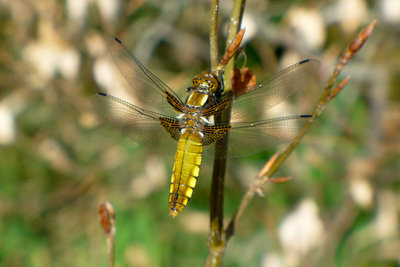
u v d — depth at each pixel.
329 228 0.71
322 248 0.69
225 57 0.55
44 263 0.74
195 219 0.75
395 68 0.74
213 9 0.55
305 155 0.72
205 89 0.58
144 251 0.71
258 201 0.75
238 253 0.75
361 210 0.74
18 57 0.73
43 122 0.78
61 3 0.70
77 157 0.78
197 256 0.74
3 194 0.77
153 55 0.78
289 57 0.70
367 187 0.70
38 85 0.71
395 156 0.71
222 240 0.57
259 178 0.57
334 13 0.70
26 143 0.76
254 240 0.75
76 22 0.69
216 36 0.56
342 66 0.55
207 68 0.78
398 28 0.70
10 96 0.72
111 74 0.68
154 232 0.73
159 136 0.59
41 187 0.78
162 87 0.59
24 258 0.74
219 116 0.58
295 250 0.67
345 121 0.73
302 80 0.58
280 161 0.56
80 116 0.74
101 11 0.69
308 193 0.71
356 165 0.71
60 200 0.77
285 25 0.70
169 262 0.72
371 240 0.73
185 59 0.78
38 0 0.69
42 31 0.69
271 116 0.68
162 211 0.75
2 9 0.72
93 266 0.73
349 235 0.73
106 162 0.76
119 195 0.75
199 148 0.58
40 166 0.80
